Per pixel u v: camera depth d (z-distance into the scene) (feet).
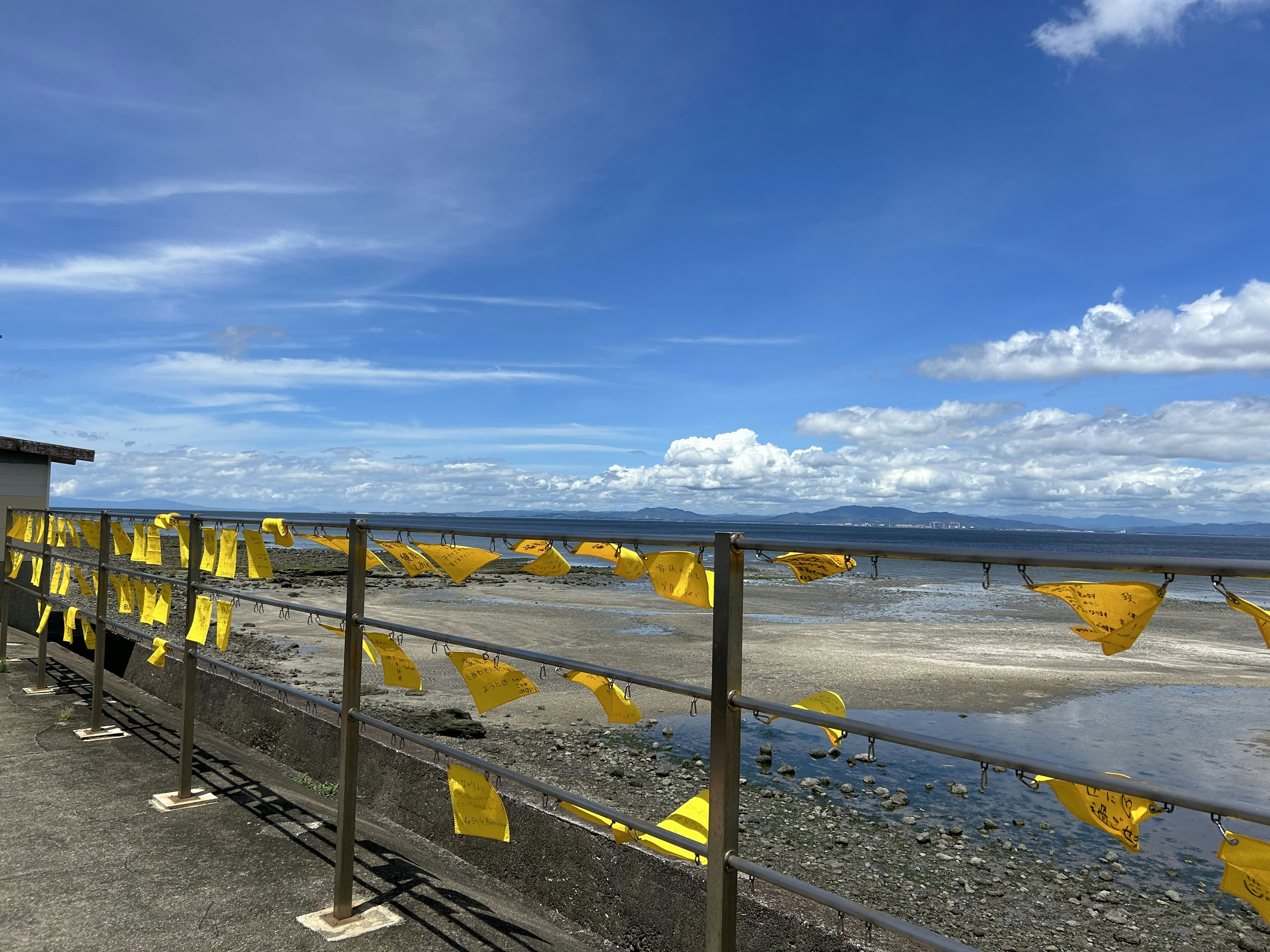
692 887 10.35
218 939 9.62
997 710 35.60
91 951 9.25
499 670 8.58
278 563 120.67
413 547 9.16
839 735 6.33
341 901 10.18
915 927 5.32
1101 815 5.04
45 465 30.14
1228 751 29.71
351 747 10.23
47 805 13.67
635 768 26.37
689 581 6.84
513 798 13.12
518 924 10.61
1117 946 16.35
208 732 19.22
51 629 28.73
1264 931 16.98
